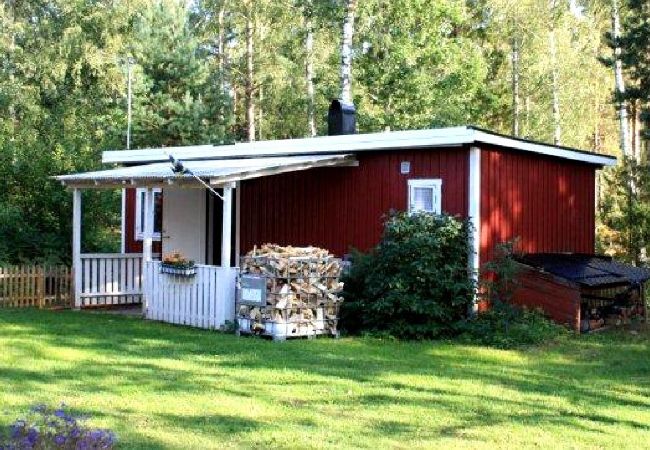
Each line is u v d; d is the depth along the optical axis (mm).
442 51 28578
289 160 14133
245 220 16703
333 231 15023
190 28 36500
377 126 28328
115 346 11000
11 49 33406
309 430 6832
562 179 15328
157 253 17562
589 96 33656
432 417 7391
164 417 7176
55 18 35156
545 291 13156
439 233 12477
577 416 7598
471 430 6969
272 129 38000
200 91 33875
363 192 14555
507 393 8523
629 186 19719
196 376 9008
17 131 30344
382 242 12828
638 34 19781
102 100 33625
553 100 31531
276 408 7586
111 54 33125
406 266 12344
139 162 18484
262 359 10180
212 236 17812
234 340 11750
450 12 28781
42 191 17984
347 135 14484
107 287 16328
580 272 13305
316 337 12242
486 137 12898
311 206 15414
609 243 21125
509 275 12469
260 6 32438
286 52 34219
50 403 7520
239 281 12523
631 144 35031
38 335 11766
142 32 33250
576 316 12891
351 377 9148
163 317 13930
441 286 12281
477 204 13000
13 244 17156
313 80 34781
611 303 14531
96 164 19750
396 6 27922
